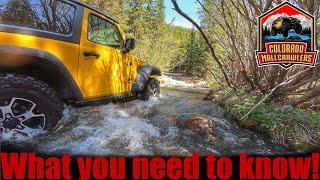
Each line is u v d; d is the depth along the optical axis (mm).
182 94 8234
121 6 25453
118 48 5312
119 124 4324
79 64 4137
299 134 4602
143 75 5965
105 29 4930
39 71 3756
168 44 22578
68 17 4113
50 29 3854
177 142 4043
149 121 4750
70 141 3645
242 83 7355
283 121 4863
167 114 5230
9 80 3395
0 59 3426
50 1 3957
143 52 17438
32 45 3576
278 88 5703
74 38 4094
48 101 3582
